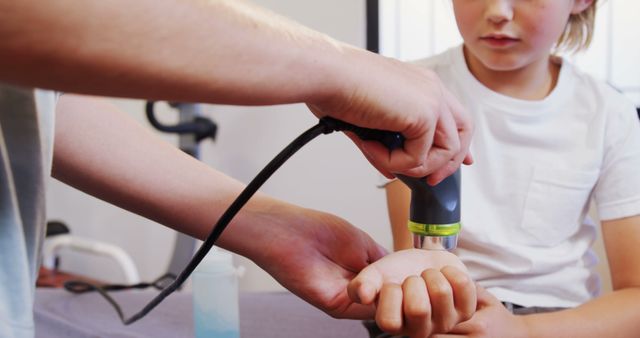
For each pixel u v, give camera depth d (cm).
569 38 112
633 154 103
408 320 46
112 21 29
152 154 62
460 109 52
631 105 109
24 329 47
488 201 104
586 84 109
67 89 31
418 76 47
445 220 57
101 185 60
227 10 34
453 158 53
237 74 34
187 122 149
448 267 49
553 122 105
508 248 101
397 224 98
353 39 155
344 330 84
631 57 144
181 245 147
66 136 58
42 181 48
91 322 85
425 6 153
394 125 45
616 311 89
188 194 62
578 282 102
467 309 48
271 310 92
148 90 32
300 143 46
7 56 28
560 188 103
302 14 161
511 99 104
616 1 142
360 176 158
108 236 193
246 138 170
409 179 55
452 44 152
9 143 45
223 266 74
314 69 39
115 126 61
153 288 117
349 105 43
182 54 32
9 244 46
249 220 60
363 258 62
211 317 73
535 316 86
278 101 39
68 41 28
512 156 105
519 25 90
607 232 104
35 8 27
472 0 92
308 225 61
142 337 78
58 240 164
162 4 31
